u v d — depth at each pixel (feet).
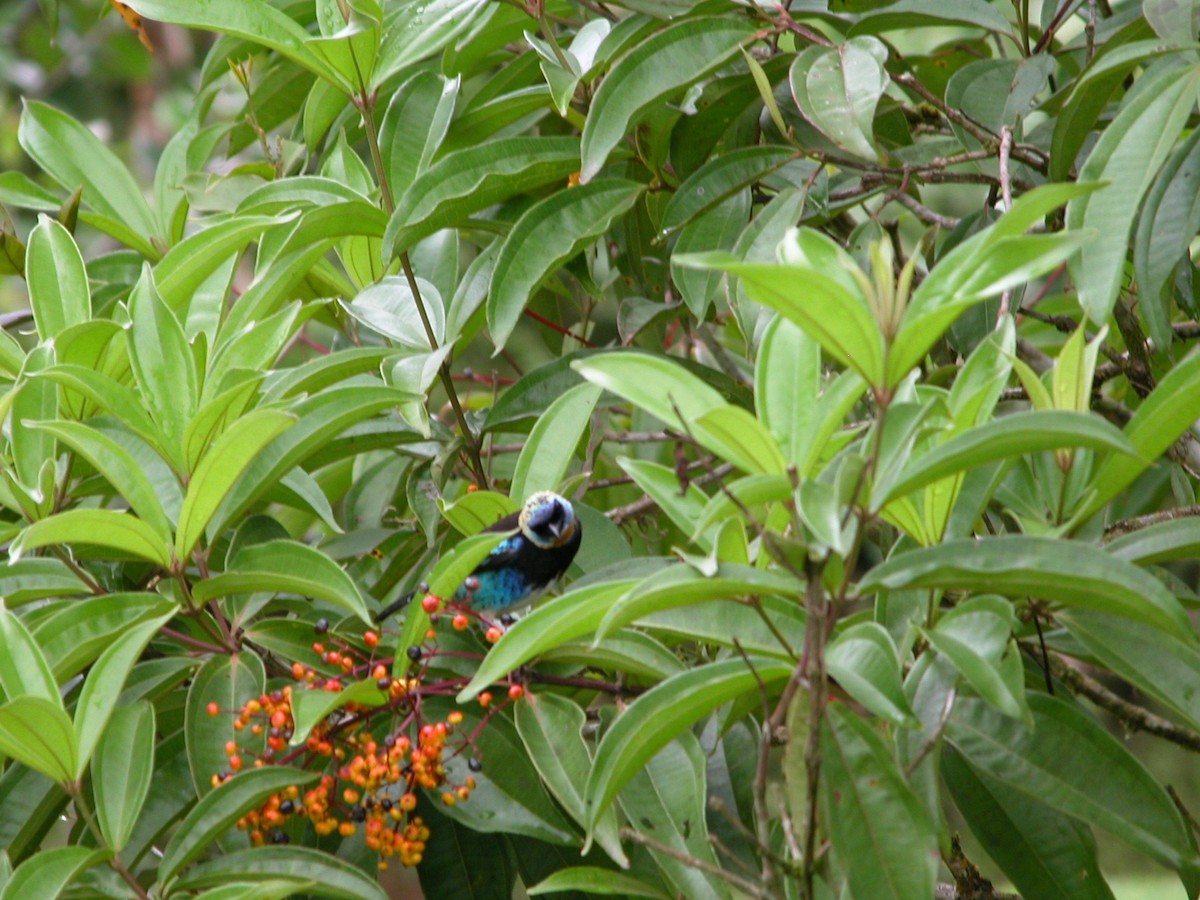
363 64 20.38
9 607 19.71
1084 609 16.37
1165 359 24.26
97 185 26.99
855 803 13.62
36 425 16.49
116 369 20.30
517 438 31.68
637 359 13.44
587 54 22.04
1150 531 15.85
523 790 18.31
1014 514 16.99
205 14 19.80
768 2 22.16
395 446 23.40
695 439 13.43
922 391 15.65
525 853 19.79
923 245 22.97
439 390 36.65
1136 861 48.37
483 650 19.35
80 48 50.01
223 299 22.43
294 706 16.26
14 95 50.19
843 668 13.94
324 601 21.58
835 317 11.70
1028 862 17.48
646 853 18.16
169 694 21.02
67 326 20.02
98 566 22.45
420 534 24.13
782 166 22.54
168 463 18.10
